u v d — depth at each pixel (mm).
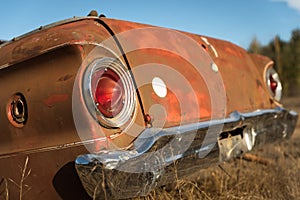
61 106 2100
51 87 2145
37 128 2203
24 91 2258
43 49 2174
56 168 2115
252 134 3176
